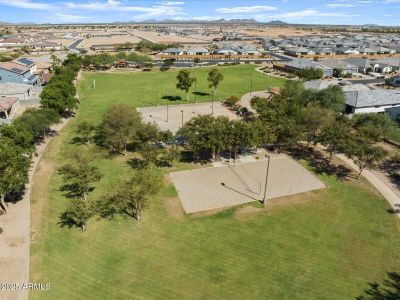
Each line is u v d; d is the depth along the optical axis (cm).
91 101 9338
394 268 3262
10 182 3791
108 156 5769
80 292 2962
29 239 3619
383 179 5066
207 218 4066
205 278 3125
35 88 10106
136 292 2962
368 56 19238
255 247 3553
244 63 16388
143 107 8875
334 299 2906
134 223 3934
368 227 3900
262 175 5191
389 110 7638
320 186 4859
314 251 3491
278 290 2997
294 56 19375
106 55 15125
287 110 6322
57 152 5903
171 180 4988
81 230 3781
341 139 5194
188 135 5319
